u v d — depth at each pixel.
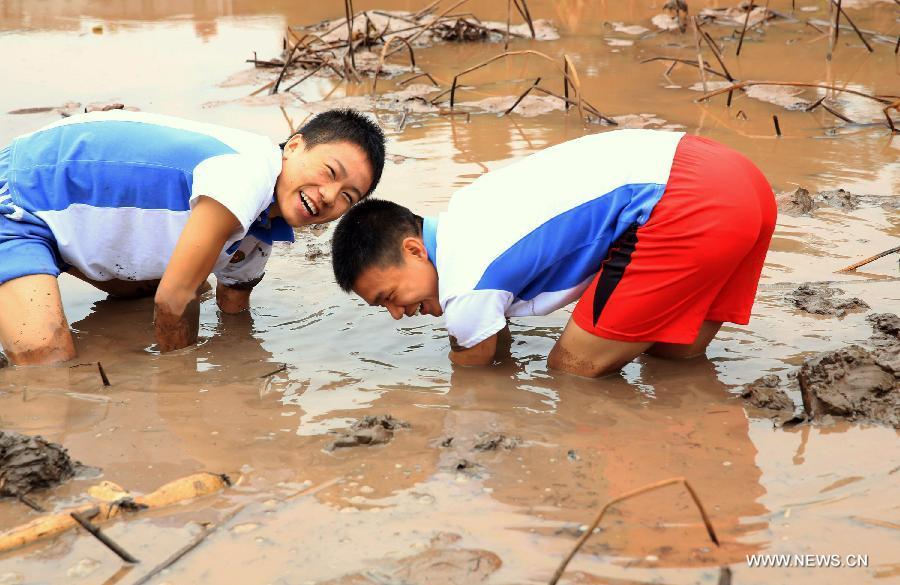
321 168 3.35
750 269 3.22
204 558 2.21
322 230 4.59
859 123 5.85
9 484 2.46
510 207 3.11
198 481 2.47
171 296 3.31
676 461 2.62
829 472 2.55
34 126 5.78
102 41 8.12
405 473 2.57
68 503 2.44
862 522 2.32
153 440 2.77
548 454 2.67
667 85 6.82
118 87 6.74
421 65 7.54
